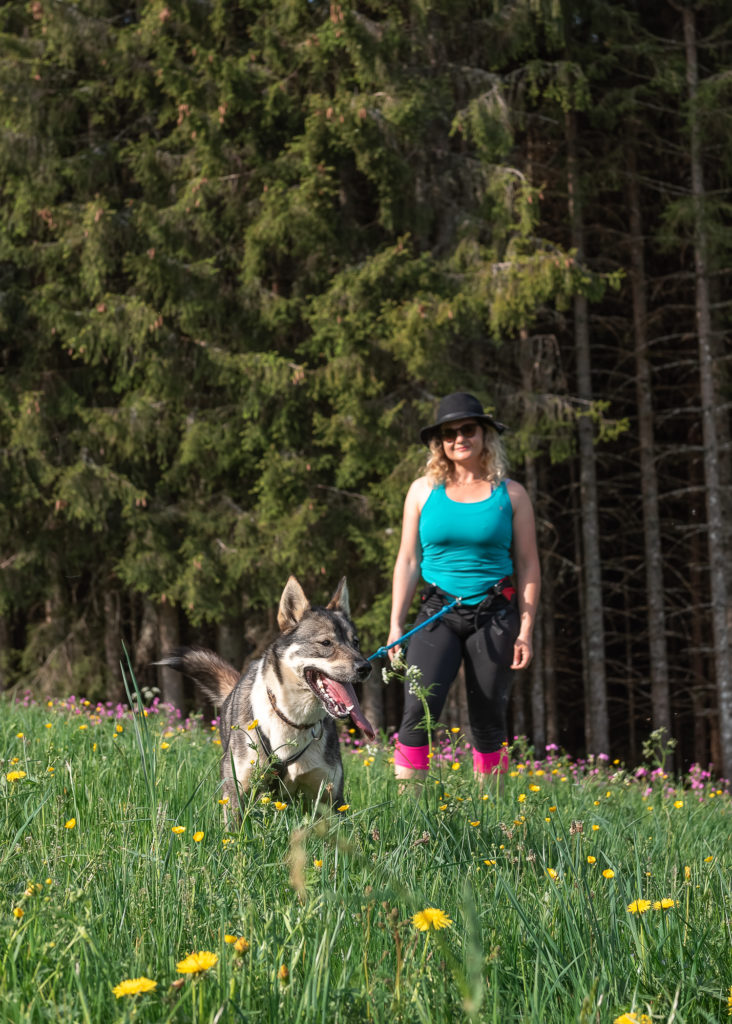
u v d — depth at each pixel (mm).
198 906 2391
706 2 17156
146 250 13164
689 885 2967
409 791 3850
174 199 14133
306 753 4215
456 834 3379
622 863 3396
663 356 19734
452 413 4926
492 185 13727
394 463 12938
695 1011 2100
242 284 13656
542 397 13711
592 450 16922
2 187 13953
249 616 15898
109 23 14172
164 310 13117
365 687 13938
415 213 13836
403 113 12914
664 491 21438
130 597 16453
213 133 13172
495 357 15281
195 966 1778
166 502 14188
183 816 3396
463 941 2299
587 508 16906
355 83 13758
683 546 21344
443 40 14508
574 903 2605
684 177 19266
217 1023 1723
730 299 19000
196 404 14000
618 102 16984
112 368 14180
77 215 13180
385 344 12656
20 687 14648
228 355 13047
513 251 13266
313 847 2953
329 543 13172
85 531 14078
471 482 5055
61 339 13656
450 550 4984
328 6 13625
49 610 15062
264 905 2402
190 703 15633
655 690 17656
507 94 14781
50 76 14094
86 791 3742
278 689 4199
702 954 2357
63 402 13516
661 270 20500
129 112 14945
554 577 20359
